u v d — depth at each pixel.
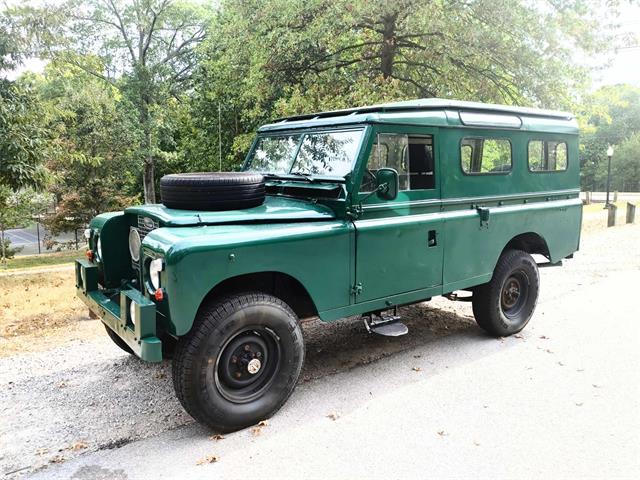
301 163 4.66
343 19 11.91
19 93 8.34
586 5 11.77
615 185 55.47
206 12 29.91
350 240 4.09
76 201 17.56
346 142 4.29
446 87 12.67
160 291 3.32
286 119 5.37
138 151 22.00
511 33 11.57
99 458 3.33
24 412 3.95
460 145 4.92
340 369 4.79
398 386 4.40
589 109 13.23
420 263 4.62
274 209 4.05
